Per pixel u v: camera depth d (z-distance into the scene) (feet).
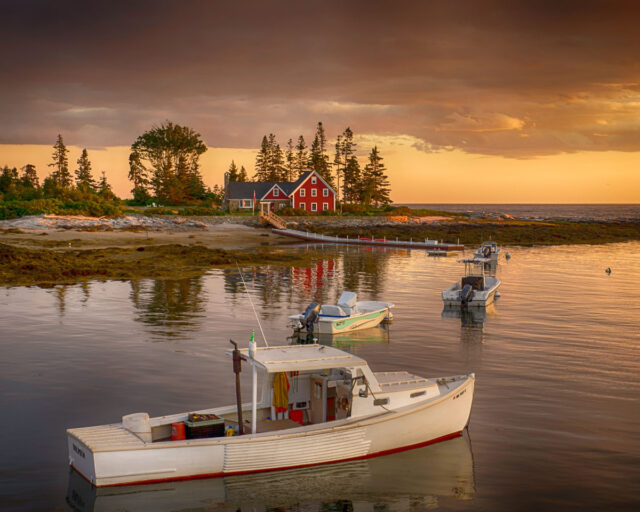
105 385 58.03
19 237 230.07
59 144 535.60
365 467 41.57
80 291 116.78
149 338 77.97
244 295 115.65
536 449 44.39
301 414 44.50
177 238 255.70
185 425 40.22
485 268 177.78
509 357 71.31
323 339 81.61
